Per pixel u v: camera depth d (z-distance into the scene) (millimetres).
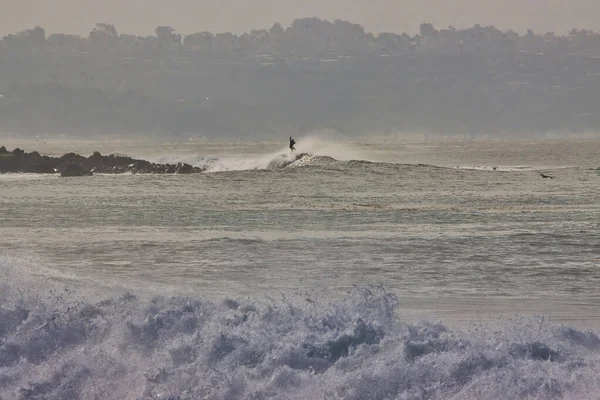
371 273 82188
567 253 92625
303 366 44562
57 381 45156
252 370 44062
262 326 49000
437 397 41312
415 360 43375
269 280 78688
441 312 64562
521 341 45625
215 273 82312
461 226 115875
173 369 44750
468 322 59938
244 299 55719
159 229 114000
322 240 102438
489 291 73562
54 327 49938
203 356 45531
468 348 44781
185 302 53000
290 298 62469
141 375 45031
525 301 69250
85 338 49625
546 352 44719
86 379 45094
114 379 45125
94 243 100625
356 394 41781
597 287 75125
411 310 65375
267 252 94062
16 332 50719
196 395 42438
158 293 66500
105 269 83875
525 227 114000
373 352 44719
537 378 41594
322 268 84812
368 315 50344
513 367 42812
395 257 90688
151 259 89938
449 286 75938
